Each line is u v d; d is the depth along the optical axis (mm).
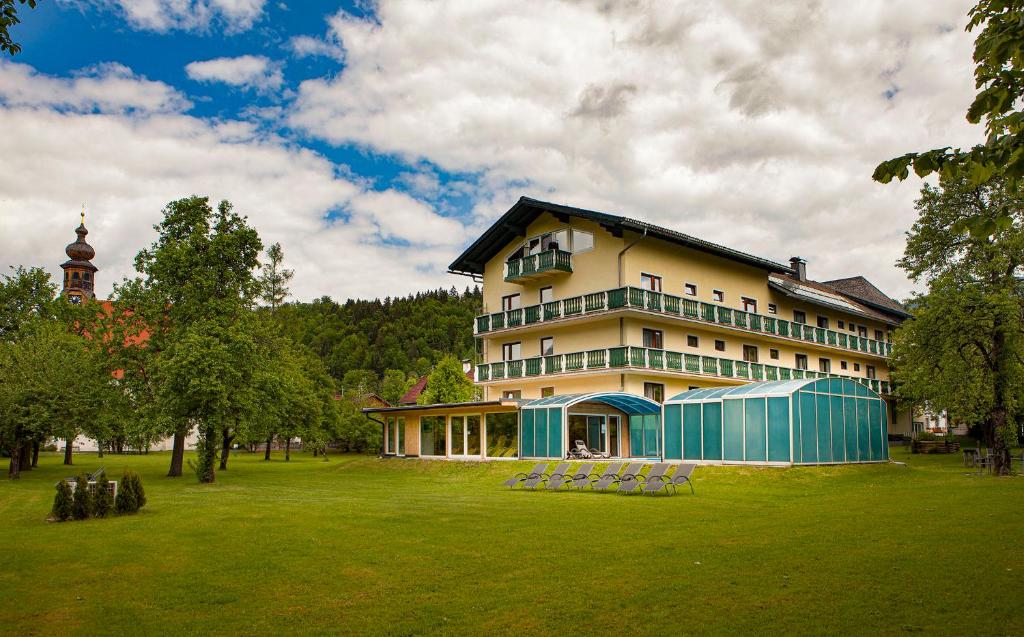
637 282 39844
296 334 80438
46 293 47438
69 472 39344
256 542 13875
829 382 30328
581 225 42125
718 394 31062
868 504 18234
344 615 8844
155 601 9617
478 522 16281
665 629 7887
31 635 8258
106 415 36281
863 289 66438
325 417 64812
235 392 32219
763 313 48375
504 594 9602
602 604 8945
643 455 38531
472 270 48781
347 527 15688
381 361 138375
